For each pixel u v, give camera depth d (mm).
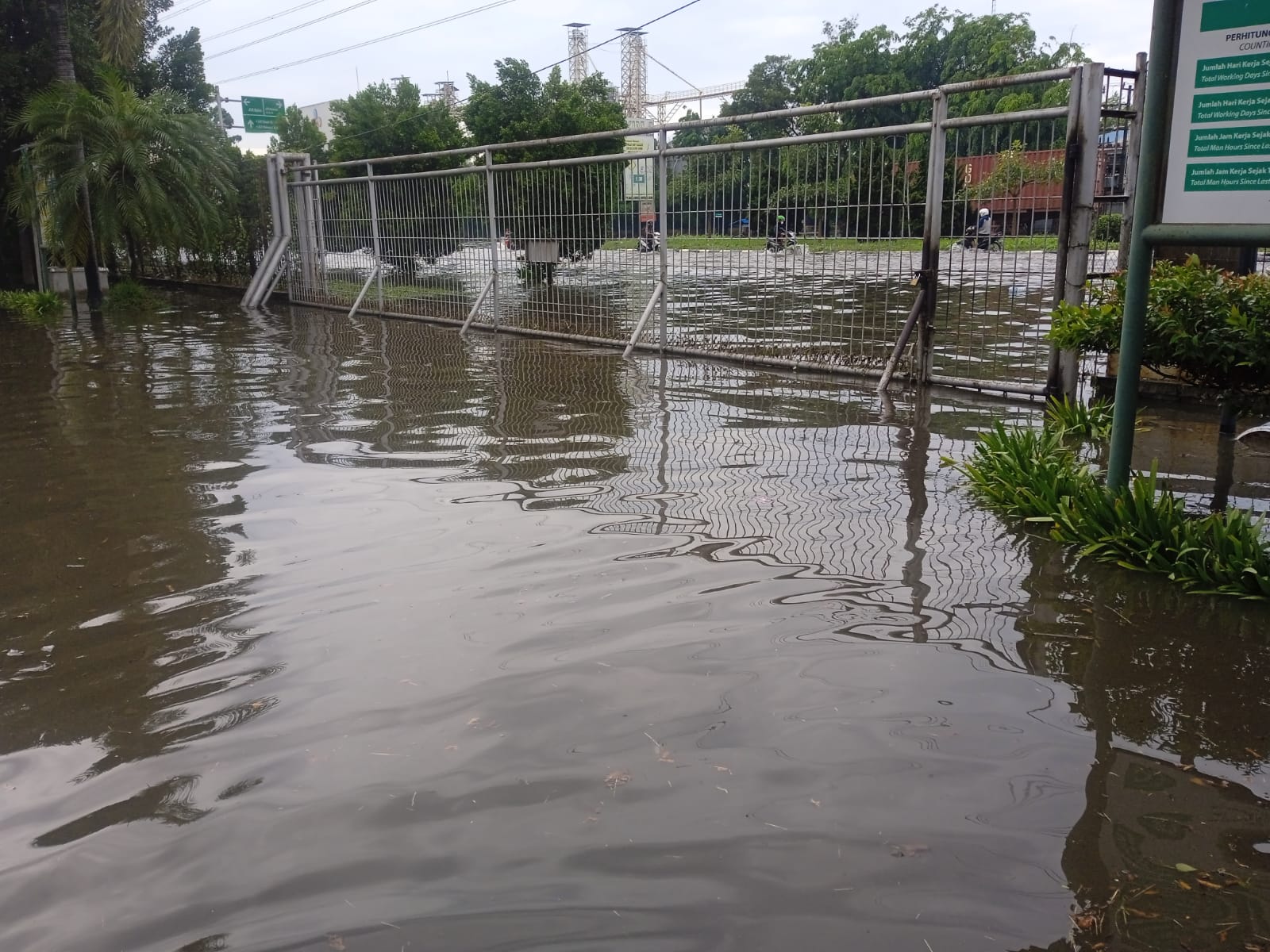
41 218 17359
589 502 4445
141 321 13094
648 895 1889
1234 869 1955
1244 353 3965
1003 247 6543
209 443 5828
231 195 16078
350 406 6879
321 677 2828
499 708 2613
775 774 2281
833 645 2953
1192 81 3484
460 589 3451
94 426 6367
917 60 45844
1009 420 5938
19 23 19891
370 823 2143
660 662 2850
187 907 1906
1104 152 6391
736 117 7906
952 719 2523
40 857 2082
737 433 5766
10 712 2711
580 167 9633
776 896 1879
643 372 8078
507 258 10797
